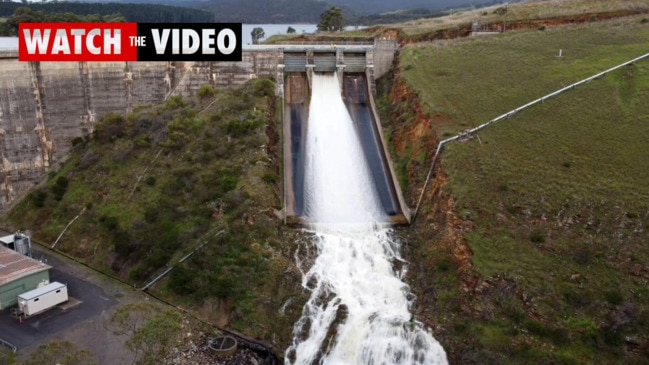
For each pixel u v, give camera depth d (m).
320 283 46.62
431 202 51.53
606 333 37.66
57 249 56.47
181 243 50.66
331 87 72.56
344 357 41.94
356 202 56.31
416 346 40.97
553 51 73.00
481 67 70.12
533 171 49.72
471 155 52.59
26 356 39.16
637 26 78.31
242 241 49.31
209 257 48.38
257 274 46.72
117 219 55.44
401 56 74.81
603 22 81.75
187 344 41.81
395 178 58.28
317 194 57.03
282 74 71.88
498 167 50.78
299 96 70.75
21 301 44.88
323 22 113.69
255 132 60.88
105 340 41.56
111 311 45.59
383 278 47.28
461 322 41.22
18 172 66.50
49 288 46.66
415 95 63.94
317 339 42.94
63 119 68.31
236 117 63.62
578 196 46.22
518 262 42.91
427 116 59.16
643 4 87.31
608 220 43.78
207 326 44.06
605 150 50.78
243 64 73.19
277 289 45.91
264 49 73.12
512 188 48.31
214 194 53.84
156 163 60.25
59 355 38.19
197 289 46.88
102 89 69.88
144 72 71.56
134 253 51.94
